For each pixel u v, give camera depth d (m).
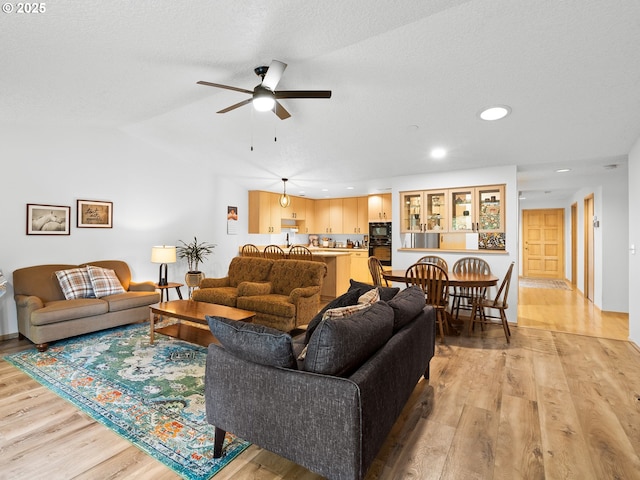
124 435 1.98
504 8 1.83
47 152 4.02
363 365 1.56
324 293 6.28
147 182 5.09
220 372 1.72
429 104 3.02
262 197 7.06
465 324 4.47
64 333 3.44
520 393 2.53
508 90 2.68
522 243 9.20
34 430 2.02
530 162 4.32
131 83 2.82
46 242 4.02
